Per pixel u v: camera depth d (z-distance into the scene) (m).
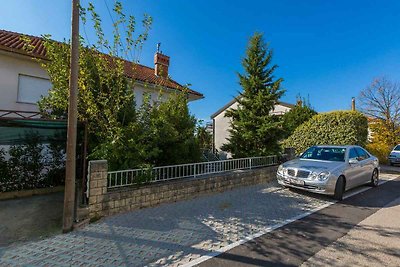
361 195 7.60
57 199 7.34
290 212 5.77
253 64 12.02
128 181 5.91
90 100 6.18
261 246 3.96
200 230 4.63
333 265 3.37
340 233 4.50
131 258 3.56
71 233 4.43
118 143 6.27
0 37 9.60
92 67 6.54
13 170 7.79
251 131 11.30
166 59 15.73
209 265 3.38
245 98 12.14
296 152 14.07
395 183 9.78
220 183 7.70
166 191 6.34
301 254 3.69
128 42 6.75
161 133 7.04
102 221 4.99
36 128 7.25
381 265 3.36
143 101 7.51
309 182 6.87
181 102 8.32
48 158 8.56
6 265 3.38
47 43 6.76
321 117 13.95
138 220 5.09
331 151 8.29
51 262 3.46
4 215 5.68
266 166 9.88
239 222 5.08
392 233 4.51
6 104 8.77
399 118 24.53
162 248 3.88
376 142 22.58
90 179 5.01
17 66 9.05
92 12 6.06
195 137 8.26
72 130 4.53
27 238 4.30
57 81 6.56
